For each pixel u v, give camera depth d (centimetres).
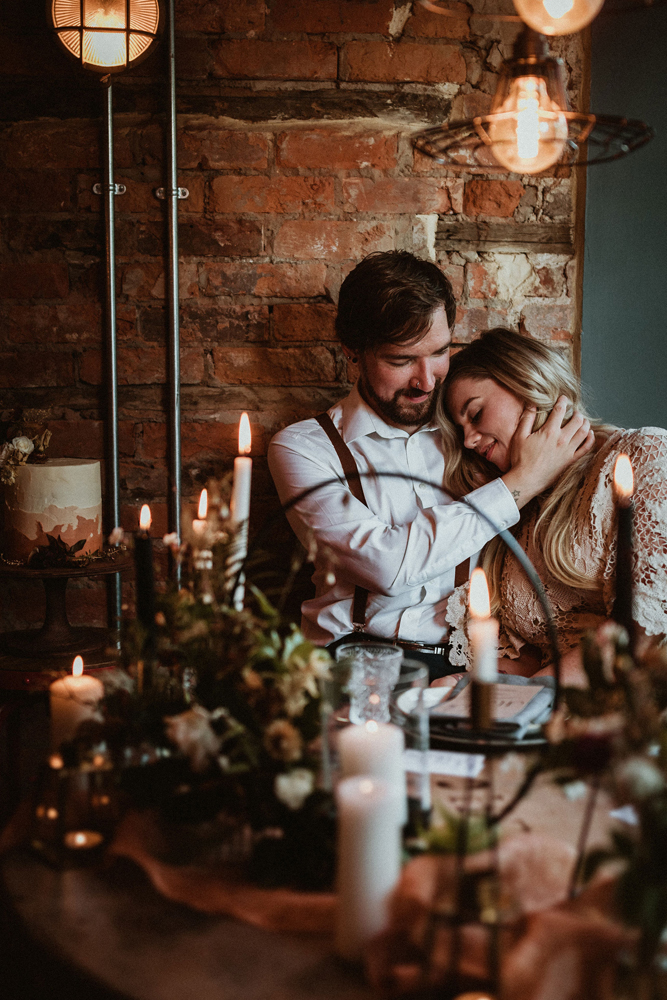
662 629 153
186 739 85
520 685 131
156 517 213
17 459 186
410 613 178
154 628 99
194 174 203
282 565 214
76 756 92
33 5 195
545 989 66
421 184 207
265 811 85
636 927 62
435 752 109
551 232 213
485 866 73
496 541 172
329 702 97
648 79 207
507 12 202
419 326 172
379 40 201
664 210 211
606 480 158
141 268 206
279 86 201
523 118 120
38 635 184
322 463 184
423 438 191
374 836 72
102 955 74
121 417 210
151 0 185
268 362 210
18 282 205
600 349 218
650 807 64
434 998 67
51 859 89
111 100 197
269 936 77
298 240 207
